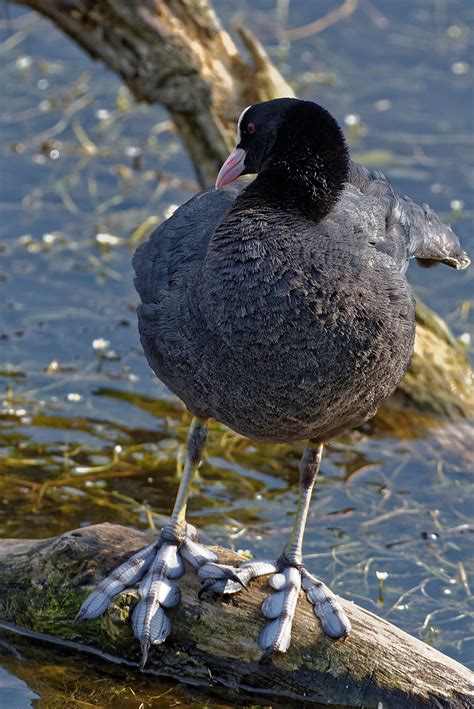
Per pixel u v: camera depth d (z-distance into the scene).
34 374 12.97
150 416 12.55
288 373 7.80
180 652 8.60
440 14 21.09
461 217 15.47
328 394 7.95
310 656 8.37
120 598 8.61
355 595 9.98
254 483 11.63
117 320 13.91
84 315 13.92
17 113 17.97
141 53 13.27
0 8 19.11
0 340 13.41
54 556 8.93
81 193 16.17
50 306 14.02
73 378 12.97
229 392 8.05
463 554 10.62
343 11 20.34
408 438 12.69
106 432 12.22
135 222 15.64
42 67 19.31
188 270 8.51
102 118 17.80
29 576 8.95
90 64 19.56
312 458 9.12
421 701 8.12
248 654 8.45
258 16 20.62
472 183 16.31
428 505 11.41
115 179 16.58
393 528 10.99
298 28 20.25
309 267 7.74
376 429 12.88
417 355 12.98
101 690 8.58
